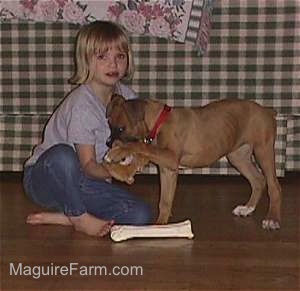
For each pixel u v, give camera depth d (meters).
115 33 2.62
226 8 3.27
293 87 3.31
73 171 2.55
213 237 2.55
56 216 2.68
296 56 3.29
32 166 2.72
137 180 3.42
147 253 2.38
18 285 2.11
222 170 3.44
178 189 3.27
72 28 3.31
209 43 3.30
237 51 3.30
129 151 2.44
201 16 3.22
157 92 3.35
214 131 2.61
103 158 2.58
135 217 2.62
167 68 3.32
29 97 3.38
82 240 2.52
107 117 2.48
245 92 3.33
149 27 3.23
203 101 3.35
